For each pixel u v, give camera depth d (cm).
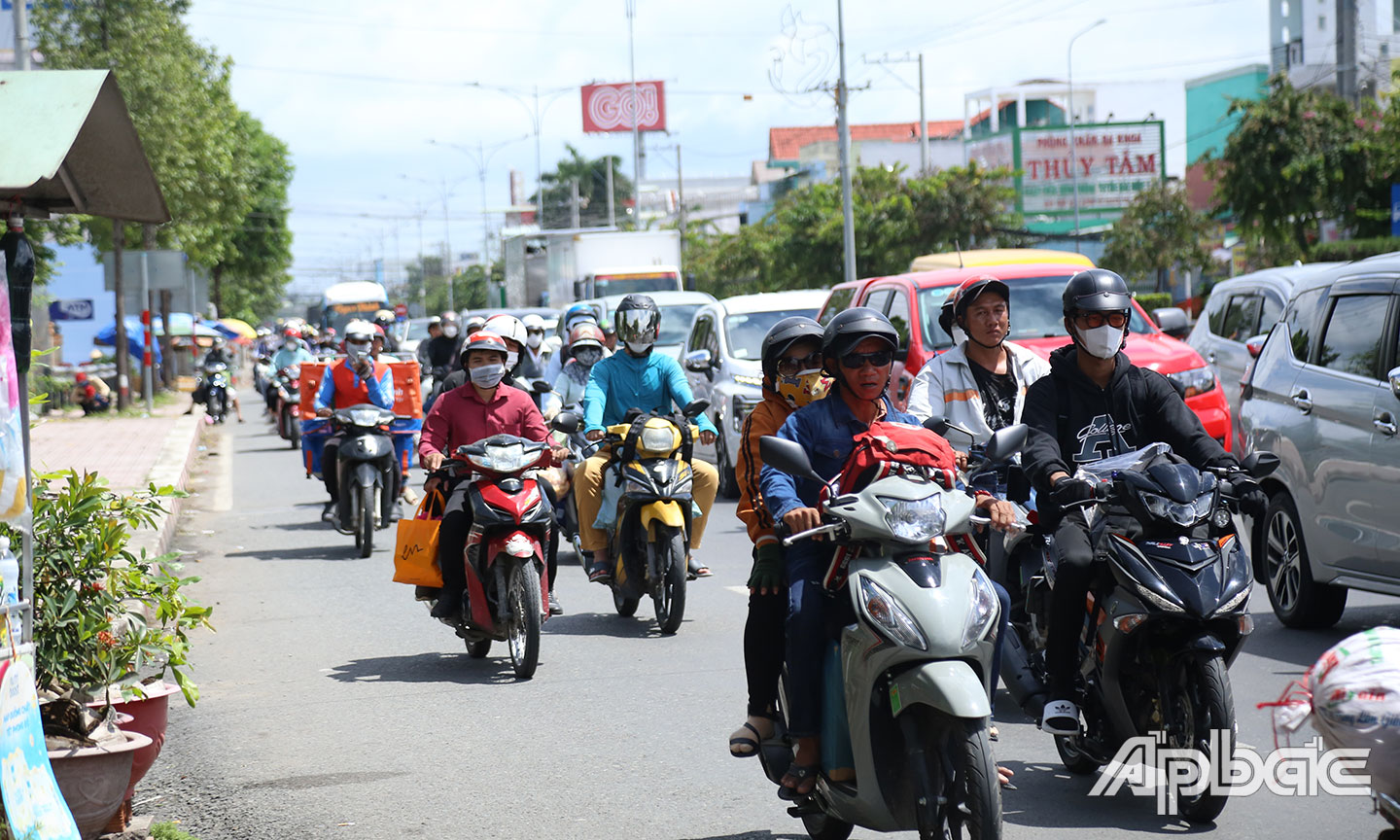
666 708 1010
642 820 765
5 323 650
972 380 893
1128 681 732
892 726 616
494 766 877
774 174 16188
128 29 4566
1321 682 544
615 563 1341
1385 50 8081
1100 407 795
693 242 10844
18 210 717
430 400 2331
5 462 645
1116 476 712
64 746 700
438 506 1180
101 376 5966
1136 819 741
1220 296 2256
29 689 613
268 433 4250
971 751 579
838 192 7581
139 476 2512
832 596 642
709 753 891
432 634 1325
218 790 847
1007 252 2220
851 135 15100
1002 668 784
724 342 2364
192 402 4712
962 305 888
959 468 691
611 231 4988
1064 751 827
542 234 5822
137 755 762
